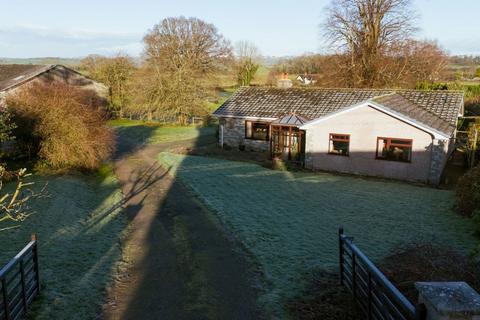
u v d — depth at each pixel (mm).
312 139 22891
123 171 23125
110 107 52344
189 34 58625
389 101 21656
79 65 65062
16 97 21969
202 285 8820
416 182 19891
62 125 21094
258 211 14492
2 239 11477
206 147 31516
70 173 21062
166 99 47562
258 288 8602
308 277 9008
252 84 76438
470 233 11945
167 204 15891
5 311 6348
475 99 36312
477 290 7289
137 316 7586
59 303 7957
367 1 40938
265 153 28203
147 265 10000
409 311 4719
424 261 8797
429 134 19250
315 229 12477
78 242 11547
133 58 56938
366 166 21422
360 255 6965
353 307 7531
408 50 43938
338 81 44656
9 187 17391
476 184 13188
